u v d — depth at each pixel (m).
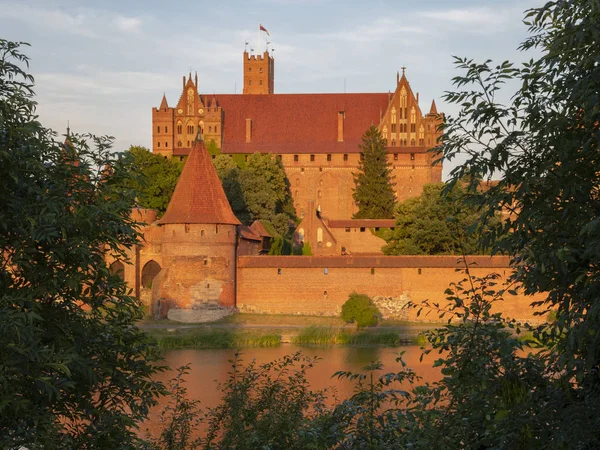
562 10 10.84
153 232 83.94
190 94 144.12
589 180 10.80
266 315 77.62
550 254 10.58
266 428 17.55
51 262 14.26
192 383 41.25
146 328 69.69
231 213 78.31
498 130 11.07
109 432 14.88
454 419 12.02
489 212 11.05
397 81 143.50
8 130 13.62
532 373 11.52
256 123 147.75
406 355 53.56
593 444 10.48
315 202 145.50
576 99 10.32
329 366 47.69
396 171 142.50
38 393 13.66
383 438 13.05
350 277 77.25
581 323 10.07
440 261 75.62
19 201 13.38
